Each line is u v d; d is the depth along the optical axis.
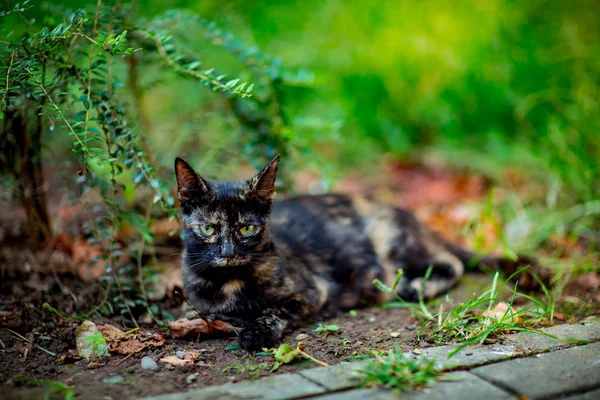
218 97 1.25
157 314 1.11
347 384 0.91
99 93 1.08
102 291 1.11
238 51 1.21
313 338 1.05
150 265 1.21
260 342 1.02
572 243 1.30
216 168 1.28
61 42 1.08
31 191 1.16
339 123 1.30
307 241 1.18
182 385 0.93
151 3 1.45
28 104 1.08
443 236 1.30
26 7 1.06
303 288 1.11
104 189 1.10
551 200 1.34
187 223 1.08
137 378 0.95
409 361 0.93
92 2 1.26
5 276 1.14
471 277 1.23
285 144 1.25
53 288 1.13
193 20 1.19
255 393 0.90
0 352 0.99
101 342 1.00
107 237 1.11
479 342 0.99
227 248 1.05
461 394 0.90
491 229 1.36
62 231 1.25
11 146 1.13
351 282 1.18
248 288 1.08
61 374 0.96
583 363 0.95
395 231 1.23
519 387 0.90
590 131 1.44
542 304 1.09
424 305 1.14
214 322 1.04
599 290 1.17
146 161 1.10
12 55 1.00
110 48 1.00
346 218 1.23
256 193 1.08
